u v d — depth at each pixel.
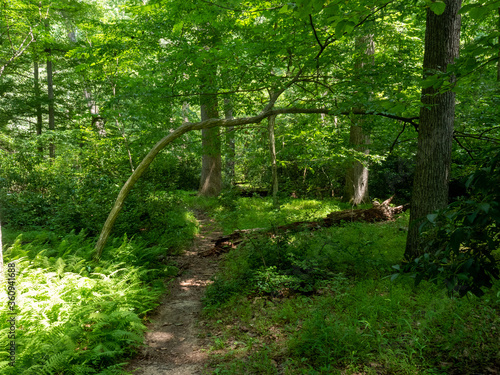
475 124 6.80
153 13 9.16
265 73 8.01
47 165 11.76
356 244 7.34
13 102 16.73
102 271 5.93
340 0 2.31
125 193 6.84
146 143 9.08
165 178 11.79
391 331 3.92
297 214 10.82
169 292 6.14
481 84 6.91
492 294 4.37
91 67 9.86
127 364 3.90
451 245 2.05
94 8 15.29
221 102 11.09
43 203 9.84
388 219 10.59
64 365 3.38
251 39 8.09
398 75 7.21
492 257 2.13
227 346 4.20
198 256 8.23
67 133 14.22
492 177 2.09
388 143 9.58
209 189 16.31
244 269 6.36
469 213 2.09
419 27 11.36
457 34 5.60
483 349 3.42
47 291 4.61
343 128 10.96
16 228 8.95
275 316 4.57
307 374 3.38
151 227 9.18
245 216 11.52
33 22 11.66
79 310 4.12
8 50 14.61
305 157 11.86
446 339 3.62
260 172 18.83
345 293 4.75
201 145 11.06
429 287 4.85
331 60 7.65
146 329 4.74
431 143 5.79
